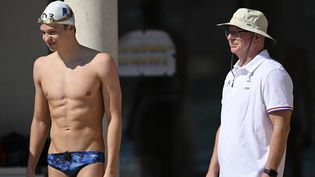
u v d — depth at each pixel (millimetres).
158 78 32031
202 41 31969
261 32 18375
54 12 18828
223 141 18656
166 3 32031
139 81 32062
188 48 31984
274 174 17969
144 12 32031
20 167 30125
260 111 18141
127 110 32156
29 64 32156
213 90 32000
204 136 32125
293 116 31891
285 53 31750
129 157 32281
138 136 32281
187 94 32094
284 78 18047
